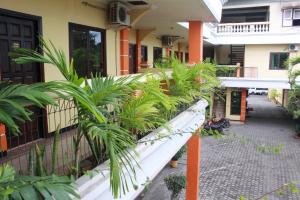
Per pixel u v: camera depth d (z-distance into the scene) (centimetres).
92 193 226
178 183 845
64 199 161
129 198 285
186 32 1234
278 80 1667
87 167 268
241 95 1838
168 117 438
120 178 215
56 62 220
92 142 261
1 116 144
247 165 1163
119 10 664
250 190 945
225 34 1998
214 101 1895
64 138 346
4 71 421
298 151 1309
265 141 1431
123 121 289
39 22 481
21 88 160
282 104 2272
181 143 478
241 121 1841
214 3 731
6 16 423
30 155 229
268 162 1191
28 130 315
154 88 313
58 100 250
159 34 1328
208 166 1155
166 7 679
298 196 898
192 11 711
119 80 277
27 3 453
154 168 356
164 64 629
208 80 612
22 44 454
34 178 168
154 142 337
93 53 662
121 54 774
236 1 2098
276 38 1895
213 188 963
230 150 1346
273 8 1920
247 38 1956
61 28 539
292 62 1392
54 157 234
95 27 651
